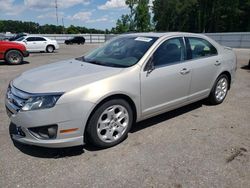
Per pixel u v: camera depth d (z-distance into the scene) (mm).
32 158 3289
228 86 5695
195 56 4648
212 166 3127
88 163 3184
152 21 68125
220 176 2932
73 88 3137
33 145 3275
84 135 3398
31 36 20797
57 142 3125
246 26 60188
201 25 64688
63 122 3094
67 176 2926
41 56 17359
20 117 3135
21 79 3613
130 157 3322
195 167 3104
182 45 4430
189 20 66500
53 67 4008
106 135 3502
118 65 3830
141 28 58344
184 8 63719
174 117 4715
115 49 4355
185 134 4004
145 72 3750
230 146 3635
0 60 13445
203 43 4910
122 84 3473
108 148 3559
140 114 3840
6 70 10398
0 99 5844
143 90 3744
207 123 4453
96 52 4605
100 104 3340
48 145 3125
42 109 3027
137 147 3582
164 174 2963
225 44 30703
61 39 47625
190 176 2930
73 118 3121
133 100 3648
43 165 3141
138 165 3139
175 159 3273
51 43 21609
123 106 3590
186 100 4559
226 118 4695
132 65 3717
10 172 2994
